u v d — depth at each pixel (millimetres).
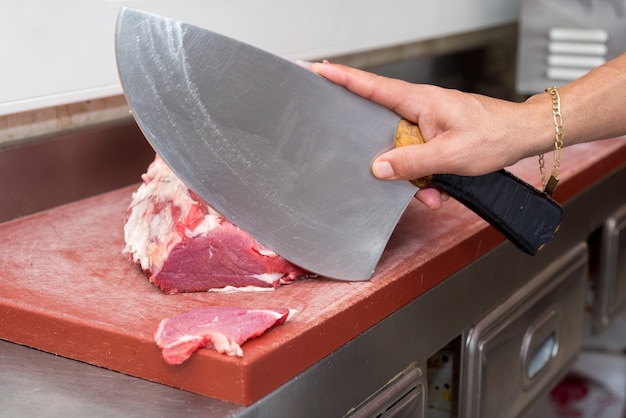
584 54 1817
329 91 968
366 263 1015
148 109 888
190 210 975
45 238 1160
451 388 1269
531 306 1357
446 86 2080
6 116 1231
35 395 857
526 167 1481
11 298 970
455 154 972
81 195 1323
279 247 977
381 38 1719
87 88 1204
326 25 1574
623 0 1757
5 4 1080
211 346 839
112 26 1216
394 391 1040
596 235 1691
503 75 2311
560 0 1811
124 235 1124
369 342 983
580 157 1554
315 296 972
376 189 1011
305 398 893
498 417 1310
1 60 1092
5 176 1207
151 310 943
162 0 1257
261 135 947
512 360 1328
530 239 1095
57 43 1151
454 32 1941
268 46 1456
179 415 815
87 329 906
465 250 1146
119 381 881
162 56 884
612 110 1053
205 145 924
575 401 1996
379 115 997
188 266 978
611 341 2082
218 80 915
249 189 955
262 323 865
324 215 994
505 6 2107
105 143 1345
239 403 827
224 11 1356
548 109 1024
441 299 1116
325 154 979
